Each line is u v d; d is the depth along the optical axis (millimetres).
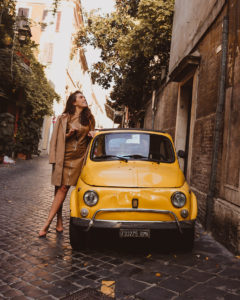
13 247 3941
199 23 7602
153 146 4758
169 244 4344
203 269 3445
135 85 18188
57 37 26562
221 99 5184
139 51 14617
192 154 7055
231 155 4520
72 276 3146
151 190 3660
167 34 13508
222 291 2898
